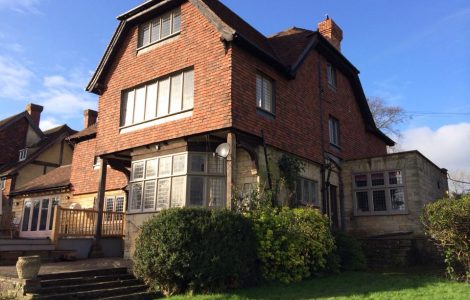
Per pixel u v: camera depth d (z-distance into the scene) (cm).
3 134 2975
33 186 2423
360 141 2111
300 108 1598
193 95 1344
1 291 917
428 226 1096
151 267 953
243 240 995
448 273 1063
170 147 1396
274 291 923
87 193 2098
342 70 2017
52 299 859
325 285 991
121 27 1619
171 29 1488
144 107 1508
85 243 1512
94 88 1666
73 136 2247
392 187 1686
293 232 1098
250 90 1325
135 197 1455
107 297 921
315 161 1627
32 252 1355
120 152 1544
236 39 1259
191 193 1317
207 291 921
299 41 1722
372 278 1083
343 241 1317
